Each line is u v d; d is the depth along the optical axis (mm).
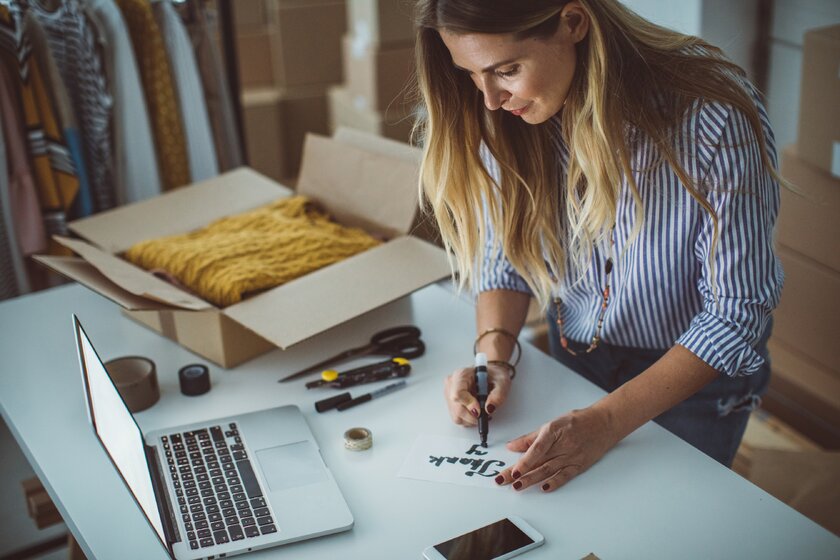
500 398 1342
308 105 3670
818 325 2160
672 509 1147
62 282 2086
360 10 3244
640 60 1167
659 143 1168
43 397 1444
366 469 1241
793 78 2389
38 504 1663
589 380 1536
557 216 1384
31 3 1908
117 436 1094
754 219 1174
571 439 1209
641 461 1236
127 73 2033
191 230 1791
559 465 1198
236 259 1581
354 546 1102
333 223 1773
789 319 2232
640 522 1126
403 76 3191
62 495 1215
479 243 1439
